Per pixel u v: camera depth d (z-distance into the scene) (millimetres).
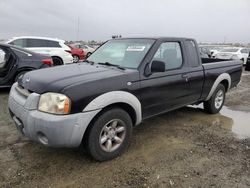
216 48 22969
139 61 3889
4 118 4977
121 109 3498
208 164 3467
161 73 4070
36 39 11094
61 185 2912
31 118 3014
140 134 4441
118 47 4453
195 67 4836
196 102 5191
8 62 6820
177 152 3785
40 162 3375
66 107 2947
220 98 5816
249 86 9883
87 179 3041
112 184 2963
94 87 3174
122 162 3451
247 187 2990
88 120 3096
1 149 3691
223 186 2990
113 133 3473
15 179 2982
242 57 18969
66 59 11625
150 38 4289
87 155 3596
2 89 7523
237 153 3830
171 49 4410
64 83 3084
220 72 5523
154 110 4094
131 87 3586
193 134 4523
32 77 3443
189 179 3104
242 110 6297
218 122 5246
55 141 2959
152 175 3162
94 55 4727
